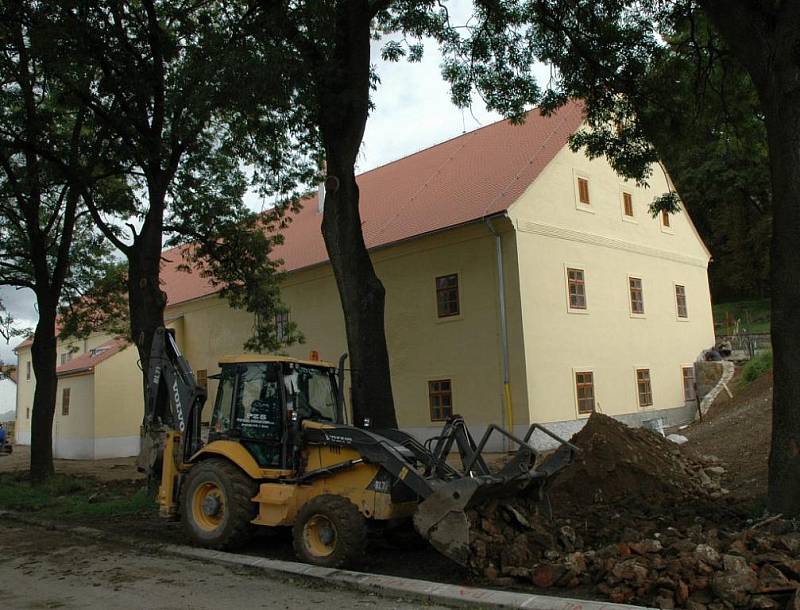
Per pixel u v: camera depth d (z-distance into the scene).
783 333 7.80
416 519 7.09
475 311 21.62
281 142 15.48
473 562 6.93
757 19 8.34
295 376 9.04
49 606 6.59
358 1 12.09
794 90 7.88
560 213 22.64
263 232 20.25
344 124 12.00
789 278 7.81
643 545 6.64
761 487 9.90
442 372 22.36
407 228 23.81
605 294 24.02
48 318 18.97
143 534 10.00
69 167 16.17
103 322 23.66
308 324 27.50
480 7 13.29
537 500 8.09
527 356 20.38
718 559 5.95
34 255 19.08
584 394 22.25
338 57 12.01
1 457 35.94
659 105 13.53
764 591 5.50
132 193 18.23
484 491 7.15
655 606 5.65
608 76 13.54
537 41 13.84
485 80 14.18
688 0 12.33
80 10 12.86
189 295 34.66
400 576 7.28
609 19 12.98
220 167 18.67
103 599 6.78
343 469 8.08
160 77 14.38
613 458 9.77
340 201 11.95
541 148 23.62
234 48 11.19
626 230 25.67
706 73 12.92
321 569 7.43
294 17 11.76
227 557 8.23
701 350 29.11
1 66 15.11
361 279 11.82
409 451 8.13
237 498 8.55
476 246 21.73
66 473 21.53
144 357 14.47
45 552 9.27
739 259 45.81
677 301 28.19
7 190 18.48
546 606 5.82
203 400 9.97
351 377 11.65
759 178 41.28
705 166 42.66
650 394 25.38
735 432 14.27
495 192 22.33
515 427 20.34
